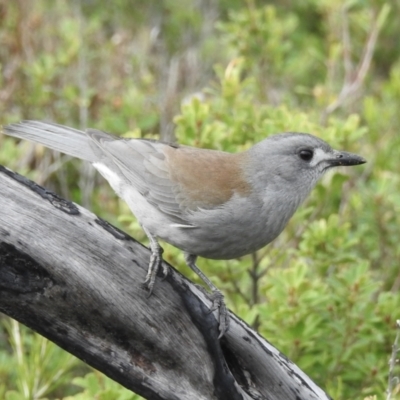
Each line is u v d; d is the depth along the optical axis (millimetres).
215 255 10375
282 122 12477
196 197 10008
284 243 13180
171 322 8977
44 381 11344
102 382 10867
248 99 13766
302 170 10484
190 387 9039
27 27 16203
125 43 17344
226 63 18109
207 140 12008
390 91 15617
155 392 8977
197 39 19547
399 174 14984
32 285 8492
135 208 10430
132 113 14906
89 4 19719
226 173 10180
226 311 9406
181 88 17281
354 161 10688
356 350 11641
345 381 11625
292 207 10570
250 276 12492
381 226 13742
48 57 15547
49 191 8750
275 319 11086
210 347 9109
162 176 10227
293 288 11133
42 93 15266
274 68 16391
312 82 18281
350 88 15320
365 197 14344
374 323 11375
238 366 9422
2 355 12258
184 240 10164
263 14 18438
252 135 12586
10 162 14211
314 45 18812
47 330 8734
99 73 16781
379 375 11172
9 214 8477
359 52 18375
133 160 10484
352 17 17828
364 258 13859
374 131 15164
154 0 19891
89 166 15172
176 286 9078
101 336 8805
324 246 11961
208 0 20266
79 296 8625
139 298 8859
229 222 9977
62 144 10914
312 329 11133
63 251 8570
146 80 16188
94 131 10945
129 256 8898
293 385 9484
